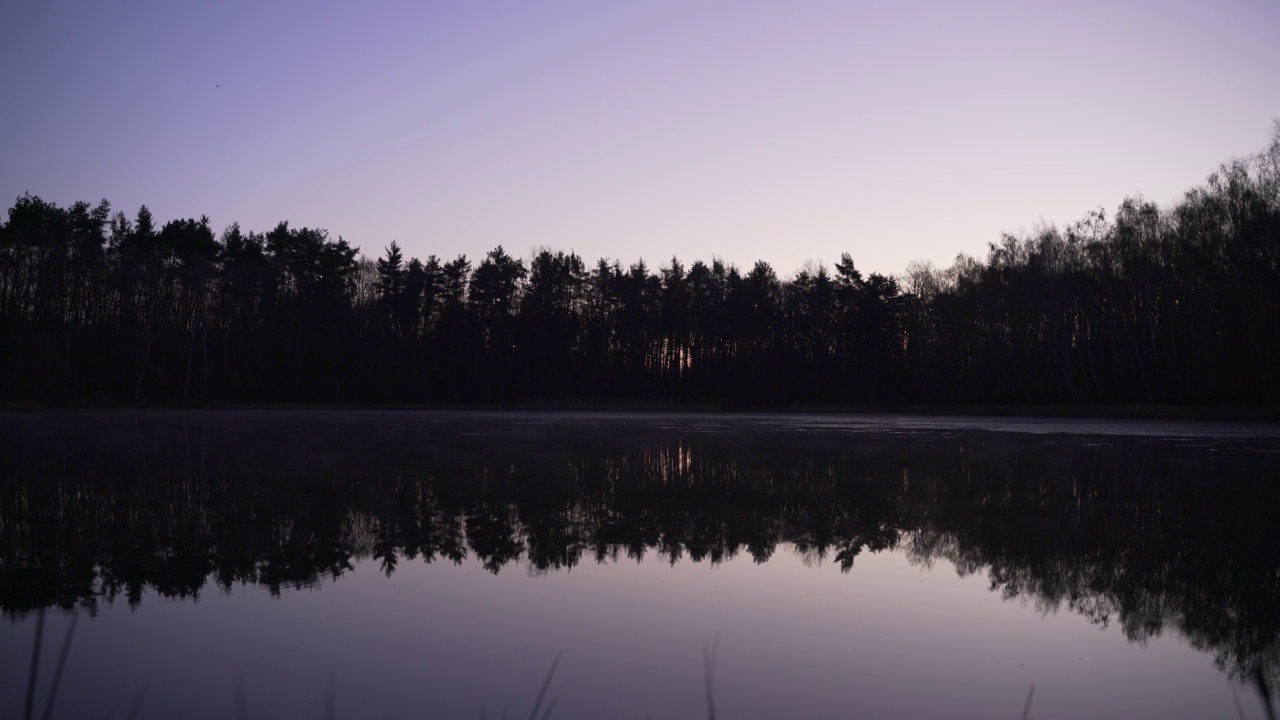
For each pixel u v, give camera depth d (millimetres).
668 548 11258
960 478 19203
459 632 7523
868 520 13539
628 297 83625
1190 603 8625
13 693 6074
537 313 81875
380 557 10633
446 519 13422
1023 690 6285
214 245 73312
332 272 77625
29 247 62812
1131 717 5754
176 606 8359
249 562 10328
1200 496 16250
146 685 6223
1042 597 8883
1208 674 6633
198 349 72812
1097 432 37875
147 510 14148
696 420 51812
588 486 17547
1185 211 52812
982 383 70375
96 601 8602
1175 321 56125
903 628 7738
